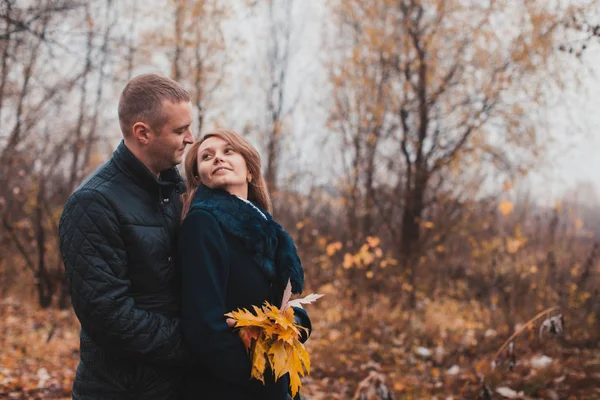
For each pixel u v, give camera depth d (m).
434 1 7.52
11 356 5.07
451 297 7.86
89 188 1.61
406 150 7.93
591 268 7.74
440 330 6.34
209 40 8.89
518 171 7.74
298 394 2.01
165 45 8.59
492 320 6.13
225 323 1.67
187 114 1.73
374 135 7.96
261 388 1.76
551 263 7.29
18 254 9.02
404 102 7.81
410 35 7.71
